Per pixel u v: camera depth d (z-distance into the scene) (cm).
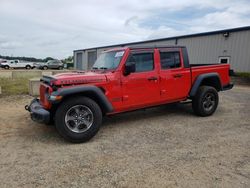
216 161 342
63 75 442
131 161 343
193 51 1959
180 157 355
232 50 1664
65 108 405
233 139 432
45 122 411
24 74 1664
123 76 471
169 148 391
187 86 569
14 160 347
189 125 523
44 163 337
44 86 441
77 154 369
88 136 421
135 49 491
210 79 619
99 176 301
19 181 289
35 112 418
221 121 554
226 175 302
